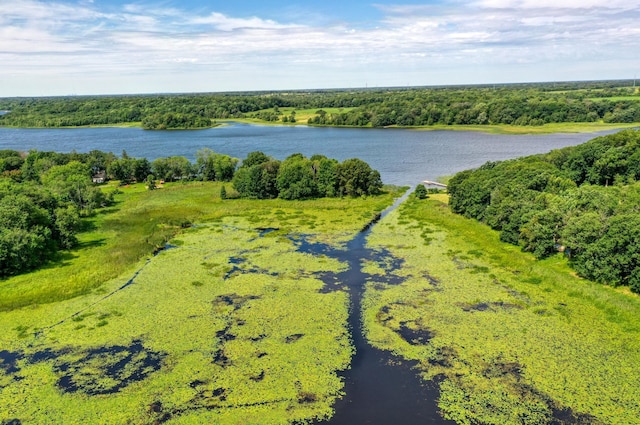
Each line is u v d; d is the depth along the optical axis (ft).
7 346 146.41
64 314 167.02
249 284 190.49
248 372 132.05
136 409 117.80
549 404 116.16
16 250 198.90
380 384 125.70
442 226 265.13
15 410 117.70
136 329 155.84
